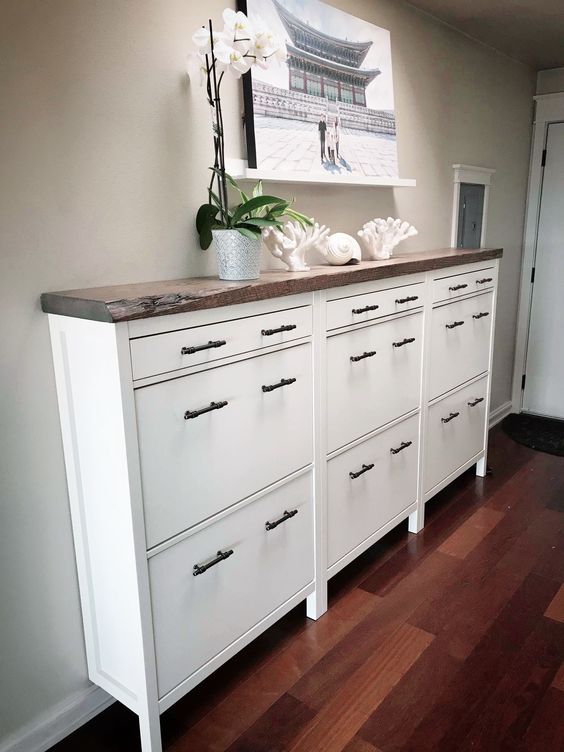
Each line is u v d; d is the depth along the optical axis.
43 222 1.37
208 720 1.55
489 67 3.15
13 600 1.42
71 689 1.58
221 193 1.71
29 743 1.48
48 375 1.41
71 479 1.45
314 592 1.91
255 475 1.60
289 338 1.63
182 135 1.66
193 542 1.44
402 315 2.13
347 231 2.37
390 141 2.41
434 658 1.75
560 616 1.93
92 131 1.44
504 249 3.64
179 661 1.45
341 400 1.89
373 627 1.90
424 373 2.34
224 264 1.60
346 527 2.03
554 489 2.87
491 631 1.86
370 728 1.51
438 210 2.94
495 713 1.55
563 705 1.57
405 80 2.55
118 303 1.17
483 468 3.02
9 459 1.37
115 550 1.36
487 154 3.27
